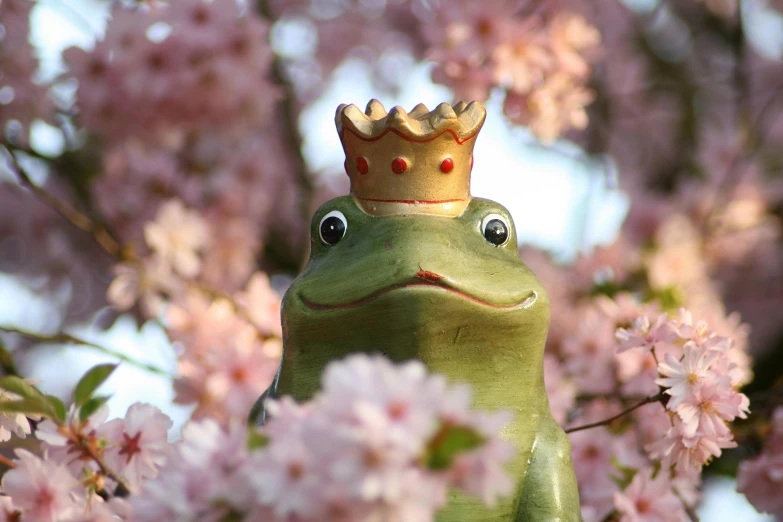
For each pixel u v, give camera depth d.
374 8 9.04
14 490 2.76
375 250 2.97
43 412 2.81
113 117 6.66
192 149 7.40
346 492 1.83
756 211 7.70
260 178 7.56
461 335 2.90
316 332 2.93
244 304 5.07
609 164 8.25
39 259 7.86
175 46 6.42
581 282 6.04
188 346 4.85
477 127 3.19
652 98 9.38
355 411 1.82
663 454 3.43
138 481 2.95
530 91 5.53
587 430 4.23
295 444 1.92
